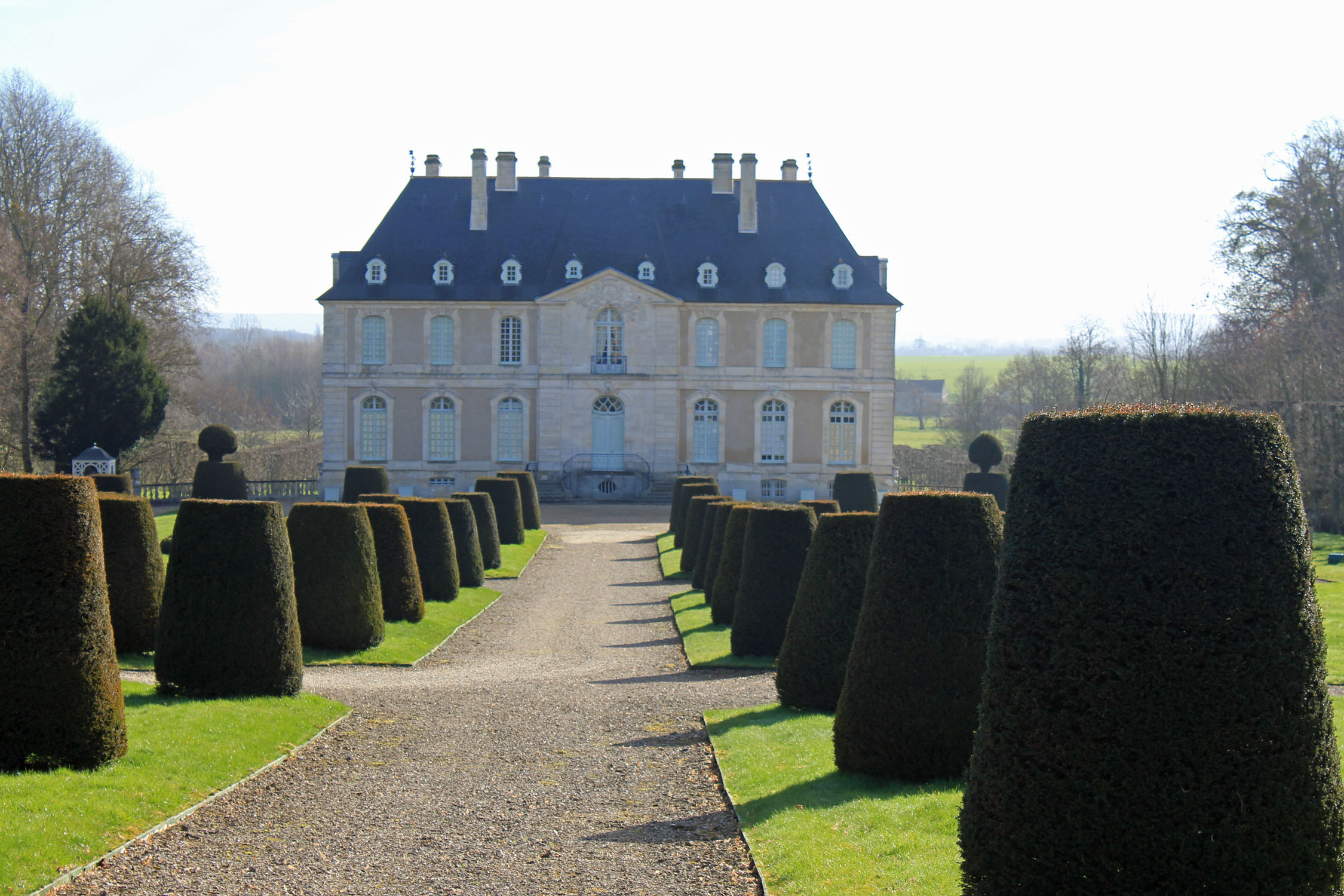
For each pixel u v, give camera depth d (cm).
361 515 2342
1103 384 9125
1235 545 834
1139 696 827
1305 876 811
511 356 6544
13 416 6156
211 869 1088
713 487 4500
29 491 1307
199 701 1714
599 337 6525
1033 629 867
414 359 6506
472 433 6538
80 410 5791
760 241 6688
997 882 862
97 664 1327
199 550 1761
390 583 2591
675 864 1098
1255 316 5759
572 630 2781
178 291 6562
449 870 1090
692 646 2409
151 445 6825
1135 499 850
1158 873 815
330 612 2286
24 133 5953
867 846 1075
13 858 1038
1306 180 5569
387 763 1492
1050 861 840
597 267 6581
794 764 1406
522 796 1348
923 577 1317
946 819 1116
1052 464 886
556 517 5750
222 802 1302
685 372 6544
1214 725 815
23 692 1283
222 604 1752
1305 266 5522
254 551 1772
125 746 1362
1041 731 852
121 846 1130
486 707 1838
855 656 1344
